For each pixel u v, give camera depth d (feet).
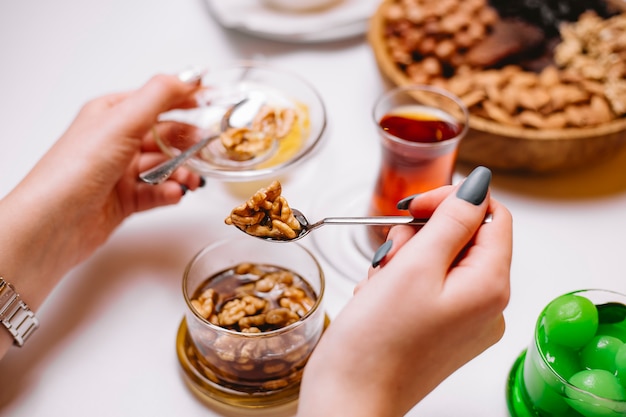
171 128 1.76
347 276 1.68
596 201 1.83
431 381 1.27
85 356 1.53
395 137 1.61
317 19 2.25
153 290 1.64
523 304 1.62
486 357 1.53
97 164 1.55
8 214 1.47
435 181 1.65
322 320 1.47
